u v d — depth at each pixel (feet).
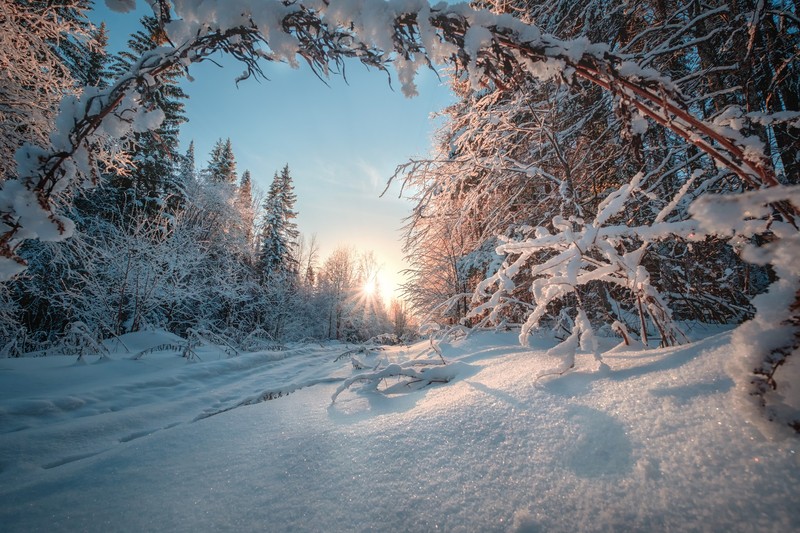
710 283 15.21
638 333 14.07
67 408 13.61
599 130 17.74
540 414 5.54
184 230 45.11
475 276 27.09
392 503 4.22
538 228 9.20
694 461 3.57
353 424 7.11
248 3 3.88
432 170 17.04
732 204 2.70
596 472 3.97
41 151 3.95
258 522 4.22
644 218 15.56
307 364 27.96
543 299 7.98
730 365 3.92
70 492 5.42
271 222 97.45
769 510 2.83
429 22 4.15
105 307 34.50
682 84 14.43
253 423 8.30
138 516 4.62
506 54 4.59
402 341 40.96
